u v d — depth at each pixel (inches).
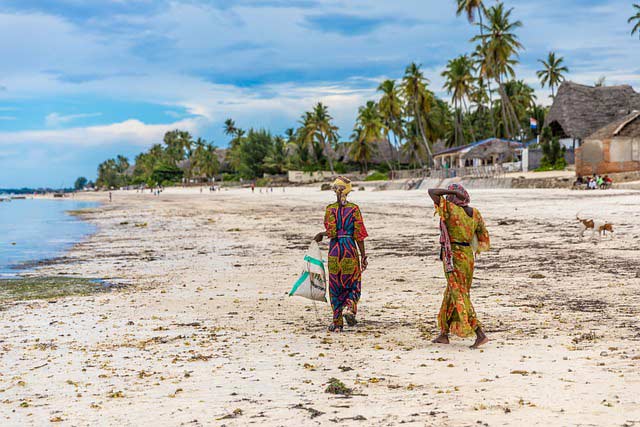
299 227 1045.8
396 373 200.2
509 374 191.2
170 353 245.9
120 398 185.6
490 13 2920.8
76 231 1209.4
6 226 1429.6
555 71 3686.0
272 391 185.5
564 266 457.1
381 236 790.5
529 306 315.3
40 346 268.1
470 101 3806.6
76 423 162.7
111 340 276.5
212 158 6820.9
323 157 4859.7
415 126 4099.4
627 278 388.8
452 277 236.8
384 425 149.6
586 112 2691.9
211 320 316.5
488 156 2849.4
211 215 1572.3
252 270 526.0
